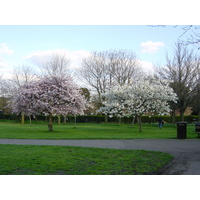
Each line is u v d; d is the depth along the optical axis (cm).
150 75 4022
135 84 2516
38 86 2198
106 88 4509
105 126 3494
